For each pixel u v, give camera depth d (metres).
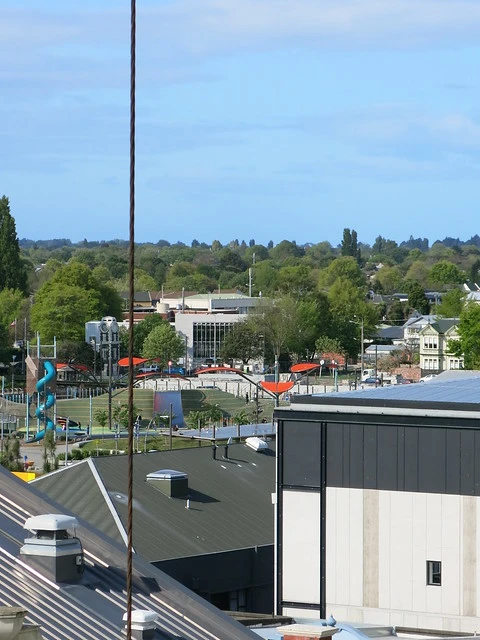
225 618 52.31
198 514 110.69
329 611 92.00
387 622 90.31
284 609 93.25
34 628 42.81
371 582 91.00
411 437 89.94
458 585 88.88
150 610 50.28
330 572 92.12
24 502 56.44
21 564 51.47
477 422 88.06
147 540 102.94
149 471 115.81
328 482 92.25
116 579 52.94
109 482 112.12
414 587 89.94
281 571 93.50
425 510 89.69
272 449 127.94
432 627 89.19
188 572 102.12
